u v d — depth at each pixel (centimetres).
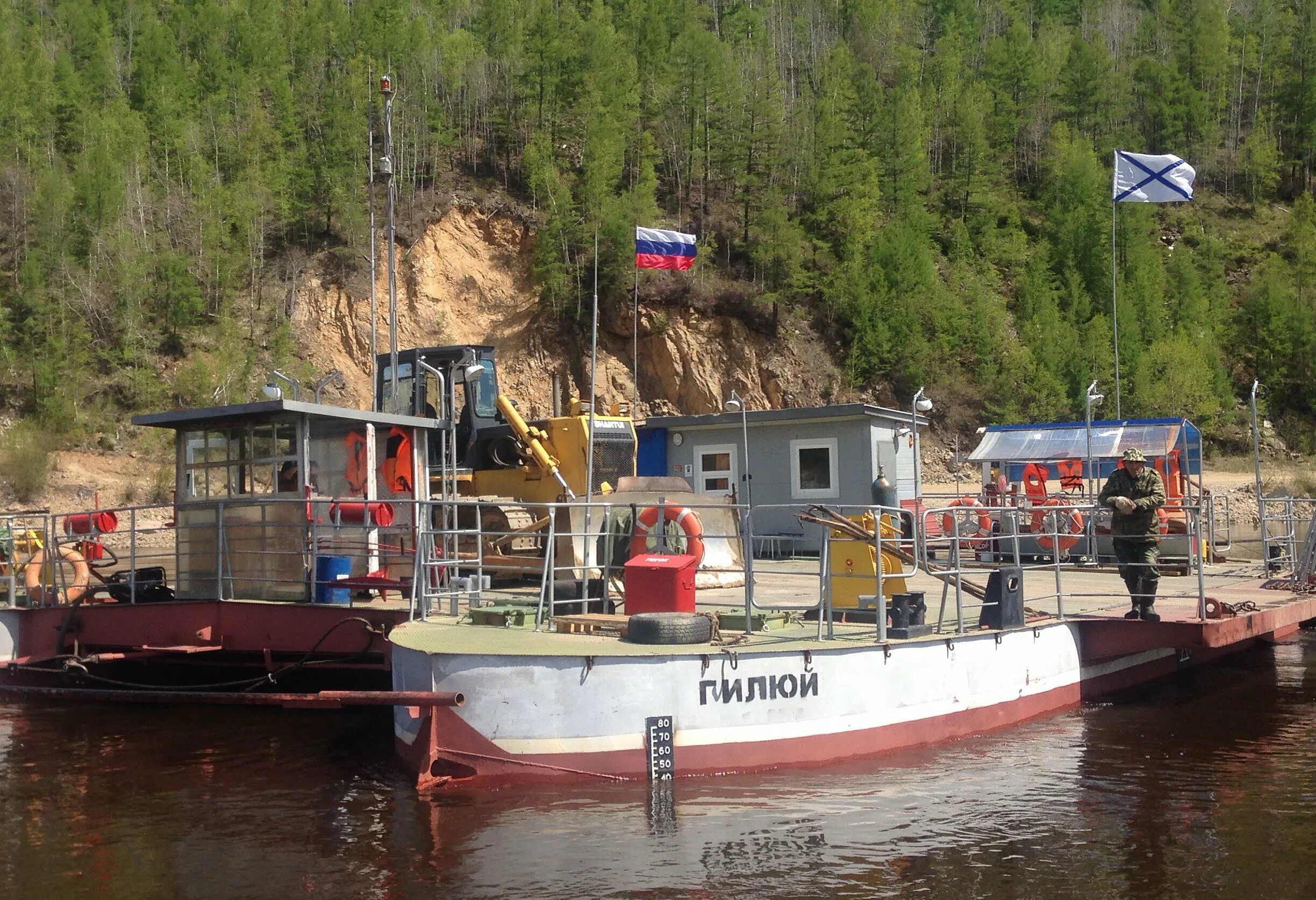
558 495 1764
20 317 6353
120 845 845
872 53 12025
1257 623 1346
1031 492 2466
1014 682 1178
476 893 726
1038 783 962
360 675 1424
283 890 741
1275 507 4544
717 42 9494
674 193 7938
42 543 1608
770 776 957
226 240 6800
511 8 9731
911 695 1058
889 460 2575
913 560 1097
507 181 7325
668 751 932
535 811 876
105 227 6844
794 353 6588
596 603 1277
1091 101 11556
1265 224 10181
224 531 1456
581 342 6281
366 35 9200
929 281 7500
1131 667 1406
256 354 6212
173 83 8556
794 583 1823
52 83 8338
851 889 728
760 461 2633
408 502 1242
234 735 1230
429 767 934
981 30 13825
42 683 1485
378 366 2003
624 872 757
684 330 6291
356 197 6856
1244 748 1084
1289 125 11500
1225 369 7988
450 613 1259
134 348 6228
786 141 8606
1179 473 2280
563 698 923
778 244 7094
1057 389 7012
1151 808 898
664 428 2748
